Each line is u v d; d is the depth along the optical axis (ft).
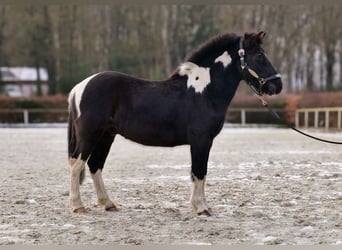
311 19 172.24
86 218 27.76
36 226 25.84
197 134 28.04
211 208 29.68
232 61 28.91
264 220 27.14
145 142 28.94
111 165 52.54
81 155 28.81
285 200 32.83
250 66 28.55
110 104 28.60
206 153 28.32
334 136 93.61
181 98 28.43
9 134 101.04
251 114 140.46
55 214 28.81
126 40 199.31
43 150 68.64
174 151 69.31
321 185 38.86
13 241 22.98
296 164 52.03
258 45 28.76
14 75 234.58
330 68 174.60
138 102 28.37
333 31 167.73
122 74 29.50
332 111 124.36
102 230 25.11
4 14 179.63
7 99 143.95
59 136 95.45
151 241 23.08
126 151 69.21
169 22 198.39
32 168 50.31
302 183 39.86
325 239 23.38
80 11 186.70
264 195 34.78
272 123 138.72
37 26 179.01
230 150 67.92
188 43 200.54
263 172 46.26
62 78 186.70
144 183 40.22
